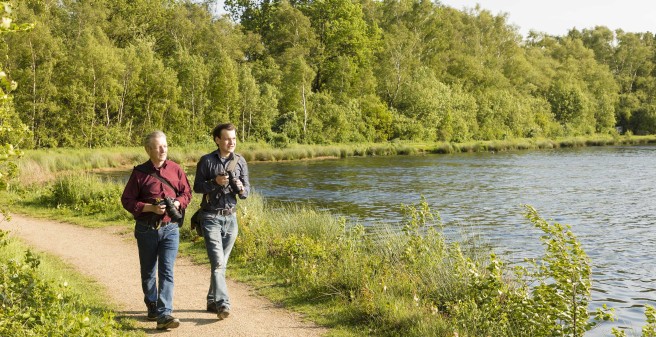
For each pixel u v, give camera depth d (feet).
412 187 86.53
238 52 223.51
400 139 221.87
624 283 34.42
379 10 291.58
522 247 42.96
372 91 239.91
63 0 191.72
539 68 336.29
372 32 261.85
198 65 189.67
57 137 154.40
